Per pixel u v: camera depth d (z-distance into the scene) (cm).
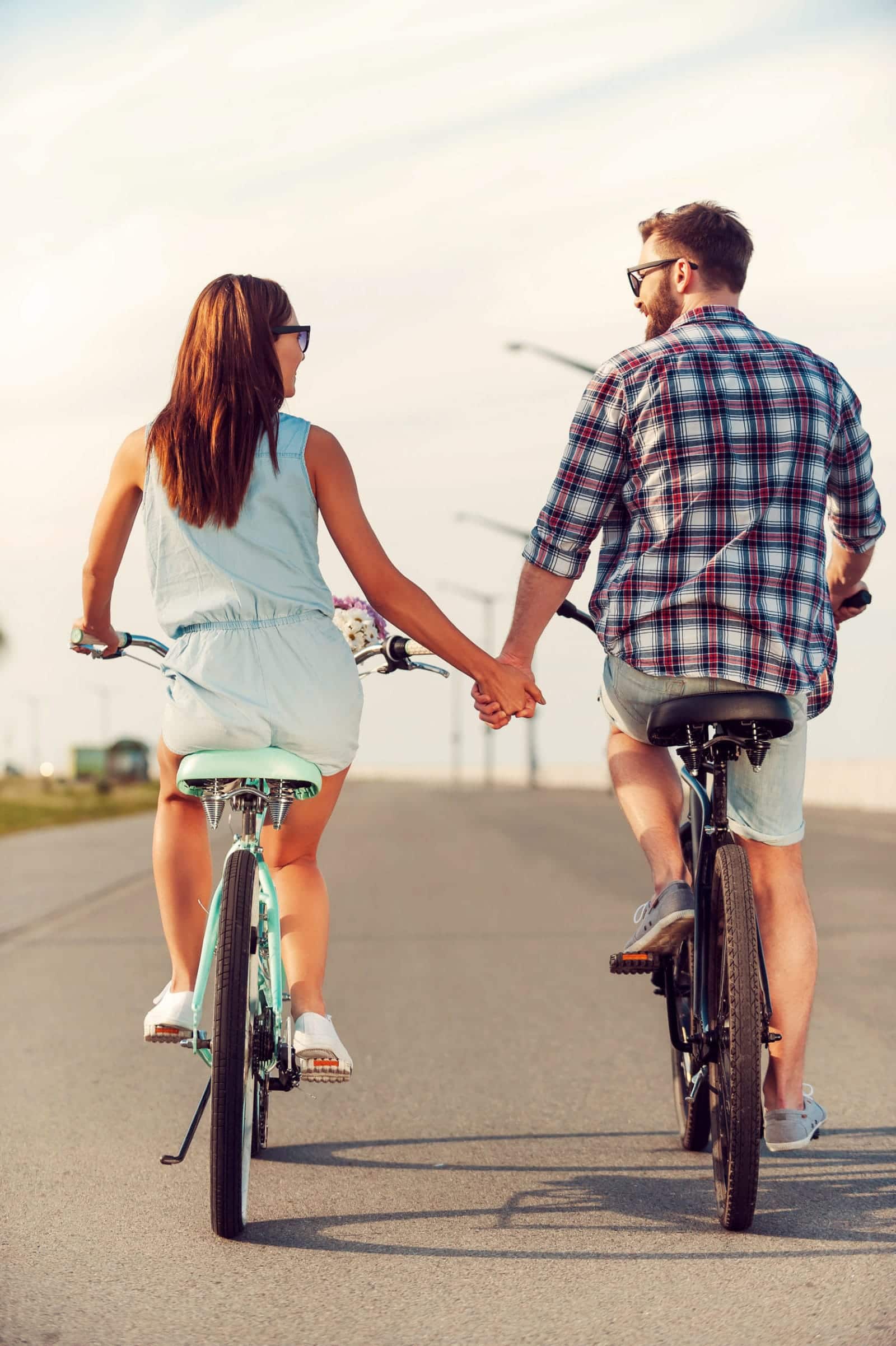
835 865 1483
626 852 1823
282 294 366
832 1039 600
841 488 398
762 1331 293
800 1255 340
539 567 390
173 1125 482
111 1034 646
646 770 401
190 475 351
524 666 394
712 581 364
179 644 358
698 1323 298
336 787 375
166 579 360
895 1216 370
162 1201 393
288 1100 518
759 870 388
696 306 393
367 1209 383
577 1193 397
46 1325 302
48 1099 520
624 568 375
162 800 396
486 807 3750
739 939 351
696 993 381
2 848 2159
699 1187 402
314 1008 374
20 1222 374
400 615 371
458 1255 344
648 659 368
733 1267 332
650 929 373
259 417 352
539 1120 484
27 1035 645
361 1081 546
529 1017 677
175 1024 377
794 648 365
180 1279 329
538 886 1348
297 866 390
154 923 1107
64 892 1386
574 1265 336
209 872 395
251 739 349
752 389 370
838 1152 434
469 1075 554
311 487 360
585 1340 289
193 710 349
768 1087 391
